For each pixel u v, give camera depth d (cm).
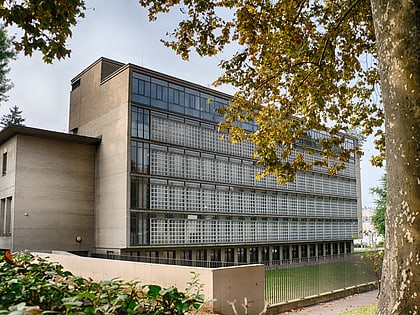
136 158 2708
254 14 1022
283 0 1024
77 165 2950
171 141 2900
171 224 2811
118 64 3161
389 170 412
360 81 1178
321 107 1106
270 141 1124
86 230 2920
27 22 745
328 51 1074
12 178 2714
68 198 2878
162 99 2894
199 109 3105
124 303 337
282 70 1101
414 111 396
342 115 1196
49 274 495
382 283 408
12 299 384
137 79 2783
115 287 367
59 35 779
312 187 4041
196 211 2964
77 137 2914
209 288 948
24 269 539
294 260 1916
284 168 1113
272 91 1136
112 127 2847
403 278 380
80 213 2914
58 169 2864
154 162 2791
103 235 2823
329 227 4188
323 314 1197
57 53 784
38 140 2806
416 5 409
